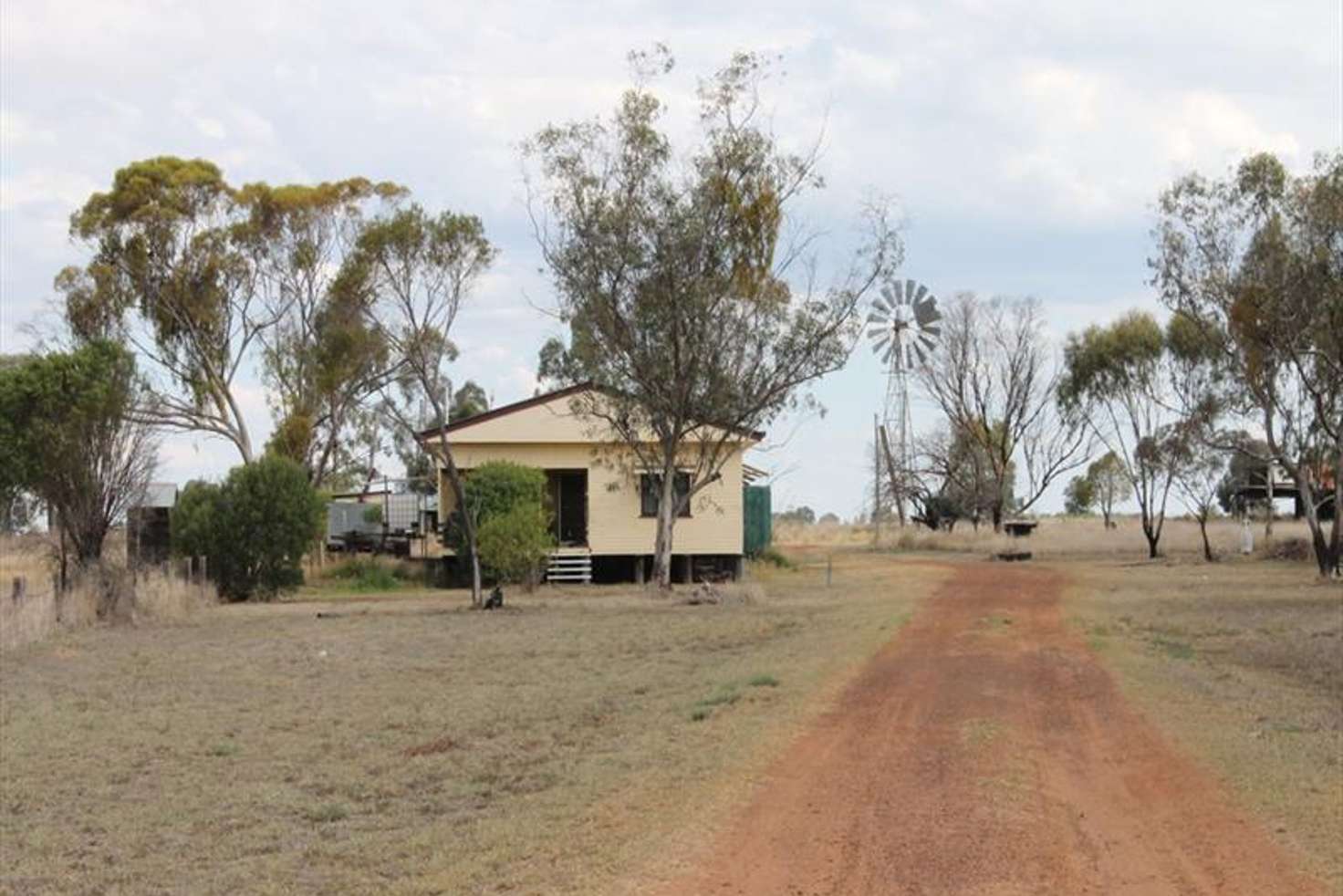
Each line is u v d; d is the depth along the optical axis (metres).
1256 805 10.74
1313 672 18.91
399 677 20.41
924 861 9.05
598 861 9.17
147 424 39.91
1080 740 13.59
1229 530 63.03
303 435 50.72
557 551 41.31
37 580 36.09
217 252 50.31
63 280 49.34
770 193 34.38
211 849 10.44
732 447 39.72
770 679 17.83
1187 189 43.62
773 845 9.50
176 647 24.88
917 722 14.48
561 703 17.17
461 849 9.85
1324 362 35.31
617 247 33.78
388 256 47.22
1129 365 54.44
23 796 12.52
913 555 57.03
